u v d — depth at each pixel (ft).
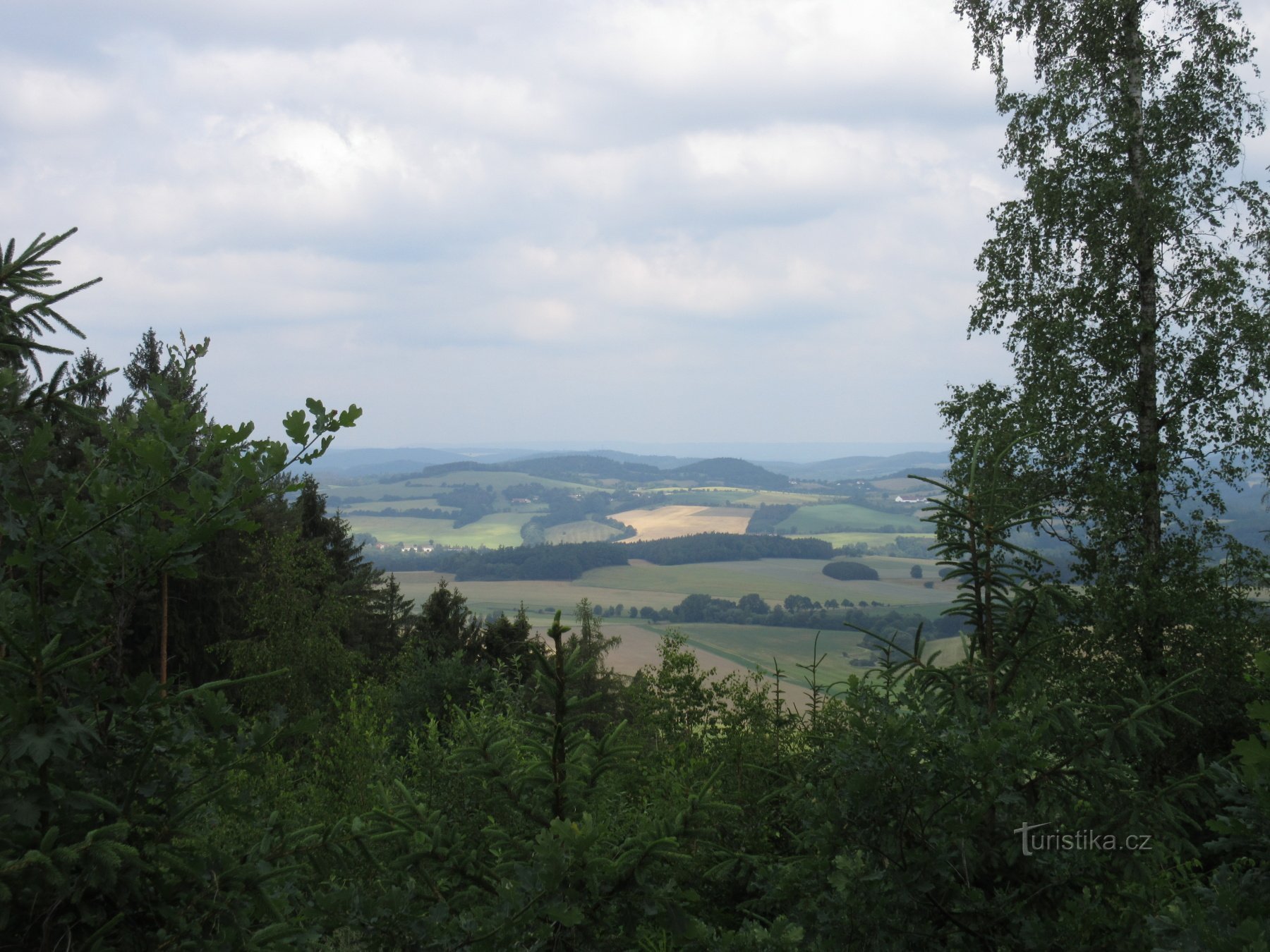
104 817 7.69
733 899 15.37
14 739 6.83
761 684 23.13
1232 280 44.42
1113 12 46.88
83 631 8.16
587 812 10.75
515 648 92.68
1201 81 46.47
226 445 8.57
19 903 7.09
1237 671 34.27
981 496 13.07
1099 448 44.39
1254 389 43.52
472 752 11.48
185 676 8.32
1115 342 45.19
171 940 7.46
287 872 8.10
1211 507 43.80
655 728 24.41
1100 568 41.14
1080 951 10.24
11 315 10.42
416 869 10.52
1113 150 46.68
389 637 118.83
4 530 7.70
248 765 8.82
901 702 12.32
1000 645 12.70
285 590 61.87
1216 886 7.62
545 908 8.92
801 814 12.73
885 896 10.67
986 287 50.83
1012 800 10.52
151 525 8.23
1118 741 11.08
